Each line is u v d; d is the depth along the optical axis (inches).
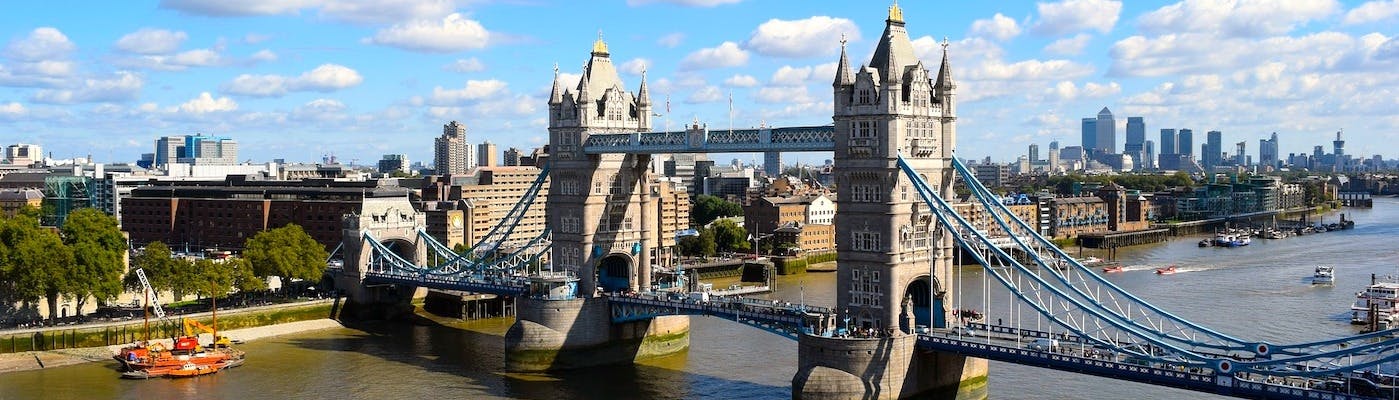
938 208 6141.7
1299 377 5034.5
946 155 6505.9
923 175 6328.7
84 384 6855.3
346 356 7805.1
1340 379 5024.6
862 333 6136.8
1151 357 5260.8
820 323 6127.0
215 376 7121.1
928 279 6422.2
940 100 6481.3
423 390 6732.3
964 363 6333.7
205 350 7450.8
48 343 7815.0
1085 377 6604.3
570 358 7372.1
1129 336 7746.1
